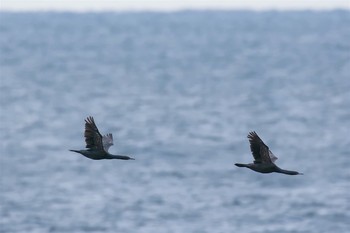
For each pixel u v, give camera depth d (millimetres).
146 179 54688
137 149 68312
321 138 73188
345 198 48344
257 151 19438
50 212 45844
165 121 85938
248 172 56188
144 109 96875
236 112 93250
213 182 53375
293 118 87562
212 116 89625
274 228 42531
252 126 82062
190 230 42156
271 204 47125
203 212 45531
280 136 75500
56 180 54625
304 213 45156
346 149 66750
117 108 98250
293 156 64500
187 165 59781
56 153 66062
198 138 73688
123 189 51562
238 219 44031
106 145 19656
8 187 52375
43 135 76625
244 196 49156
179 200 48250
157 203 47500
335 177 54906
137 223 43500
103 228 42812
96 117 90375
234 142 71000
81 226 43219
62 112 94625
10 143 71562
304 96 109938
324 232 42062
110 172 57406
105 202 47938
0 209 46531
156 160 62406
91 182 53906
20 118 88875
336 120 85375
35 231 42562
